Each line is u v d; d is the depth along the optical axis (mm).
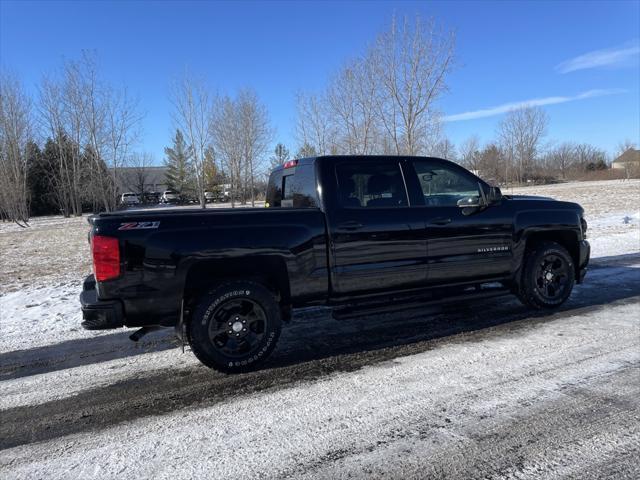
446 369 3949
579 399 3301
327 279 4391
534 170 68625
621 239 11289
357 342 4762
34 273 10609
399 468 2598
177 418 3322
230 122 35219
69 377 4191
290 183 5121
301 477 2561
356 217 4477
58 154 43000
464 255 4988
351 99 18312
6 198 34469
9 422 3367
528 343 4480
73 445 3010
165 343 5102
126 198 60938
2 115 34844
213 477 2600
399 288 4746
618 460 2584
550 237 5742
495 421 3053
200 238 3916
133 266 3744
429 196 4934
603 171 75562
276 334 4176
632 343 4367
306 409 3354
